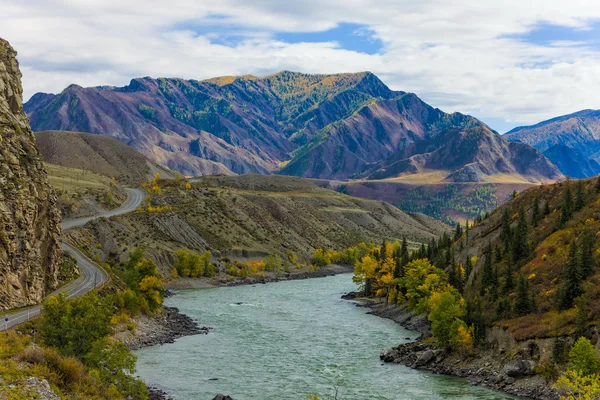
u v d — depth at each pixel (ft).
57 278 309.22
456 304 268.00
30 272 262.67
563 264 264.31
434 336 276.62
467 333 247.29
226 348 272.31
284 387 209.77
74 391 129.70
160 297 354.33
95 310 202.69
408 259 435.53
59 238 303.68
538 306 245.86
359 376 226.79
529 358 218.18
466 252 412.98
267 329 323.98
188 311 387.55
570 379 190.08
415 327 332.60
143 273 368.27
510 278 276.62
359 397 199.52
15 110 296.10
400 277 411.54
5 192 255.29
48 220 292.20
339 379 221.87
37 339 196.75
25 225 260.01
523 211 333.42
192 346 275.59
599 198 306.14
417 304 353.72
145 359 247.70
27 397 111.65
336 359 254.27
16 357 133.49
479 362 235.61
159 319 331.77
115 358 164.86
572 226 295.07
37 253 270.87
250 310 396.57
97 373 148.15
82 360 173.17
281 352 266.36
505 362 225.15
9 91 292.81
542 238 311.06
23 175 270.87
